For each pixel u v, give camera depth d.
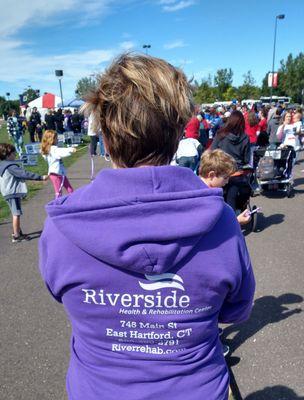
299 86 70.81
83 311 0.99
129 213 0.90
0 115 74.12
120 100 0.96
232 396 2.46
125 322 0.98
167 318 0.97
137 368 0.99
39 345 3.13
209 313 1.00
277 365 2.80
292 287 3.92
